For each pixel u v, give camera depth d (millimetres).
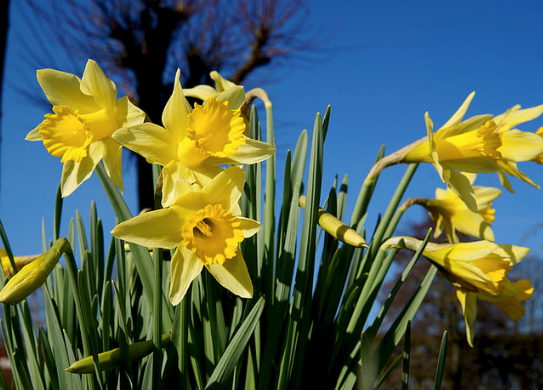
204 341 500
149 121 493
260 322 512
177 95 473
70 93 500
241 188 466
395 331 523
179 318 481
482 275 530
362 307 531
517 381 4262
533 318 4055
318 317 542
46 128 492
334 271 546
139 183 2049
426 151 539
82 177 489
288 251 509
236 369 490
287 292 503
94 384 469
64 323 541
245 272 468
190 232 453
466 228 602
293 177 590
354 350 518
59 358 480
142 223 449
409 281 4082
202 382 488
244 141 474
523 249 568
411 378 4328
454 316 4148
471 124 543
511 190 588
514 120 581
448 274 550
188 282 457
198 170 474
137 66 2322
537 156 562
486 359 4234
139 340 541
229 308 522
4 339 537
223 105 475
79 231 580
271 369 499
